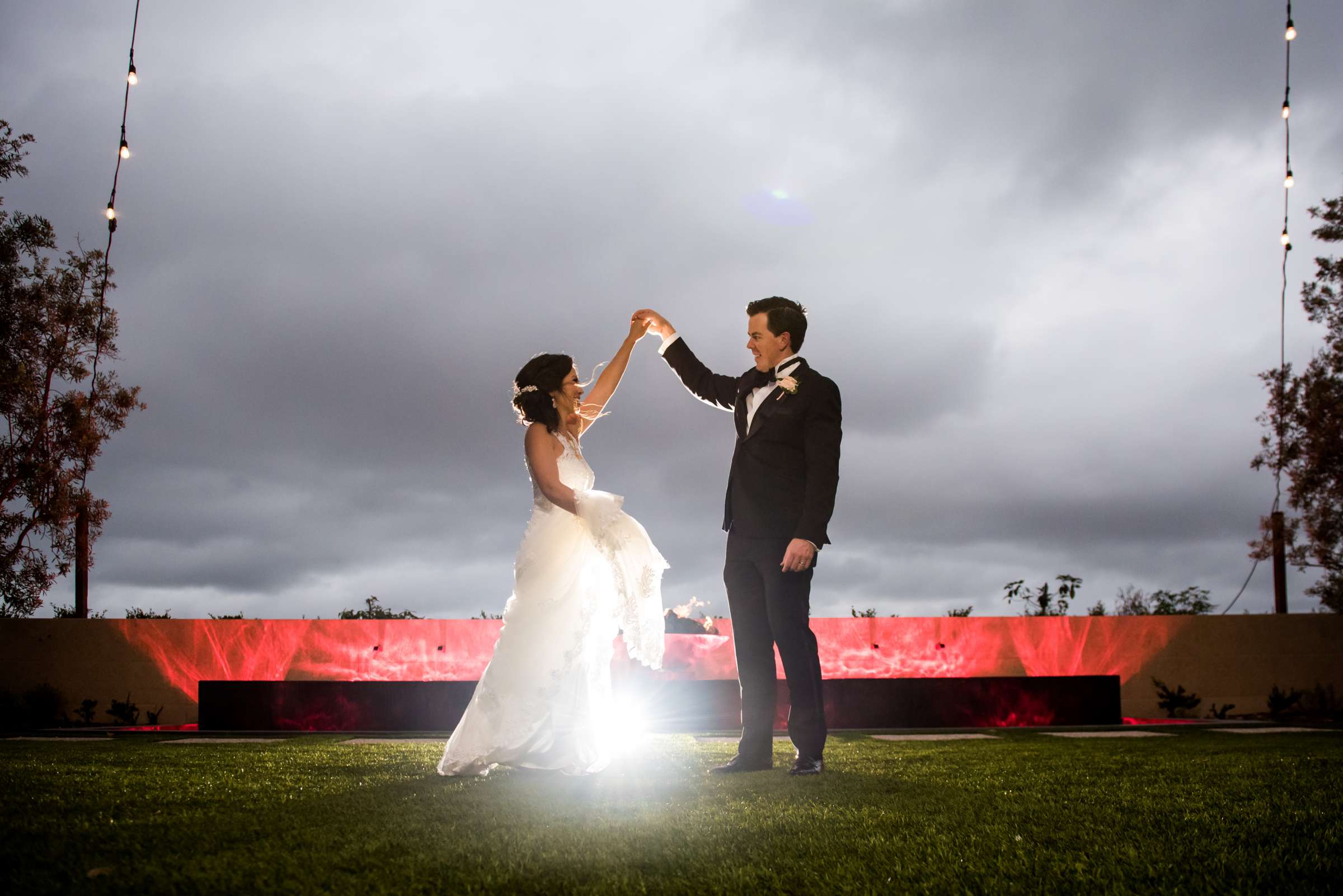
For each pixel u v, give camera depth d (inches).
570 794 115.4
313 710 279.6
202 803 105.3
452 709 280.2
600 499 142.4
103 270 398.9
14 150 395.5
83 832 88.4
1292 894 70.1
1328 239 421.7
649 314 183.2
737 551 155.2
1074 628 394.0
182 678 363.9
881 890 71.2
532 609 141.5
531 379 151.5
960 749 187.5
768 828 92.2
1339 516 410.0
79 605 385.7
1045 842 86.6
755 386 161.2
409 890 70.8
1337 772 136.9
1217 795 113.3
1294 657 391.5
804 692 146.3
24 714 349.1
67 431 382.9
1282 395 423.5
